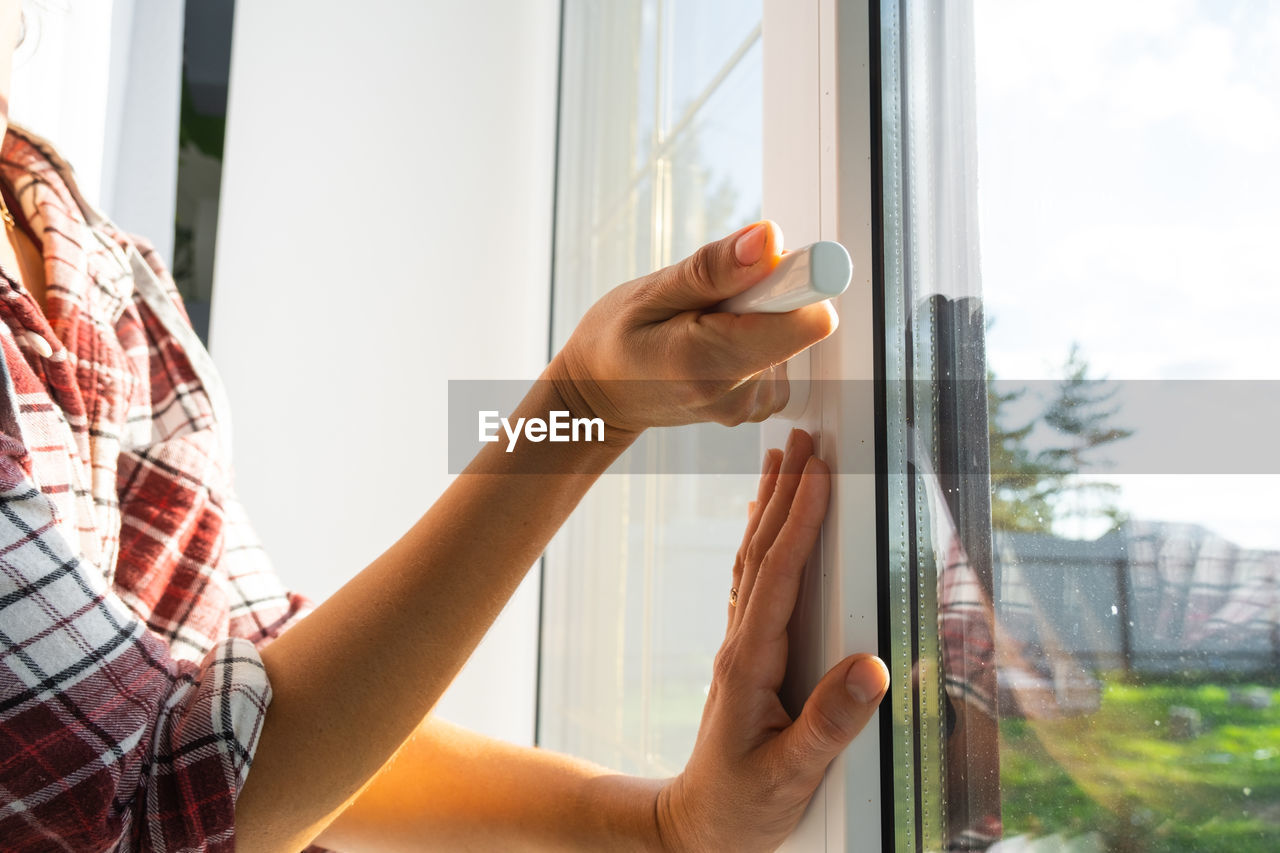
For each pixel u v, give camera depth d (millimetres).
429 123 1834
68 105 1338
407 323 1777
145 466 578
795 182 604
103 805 367
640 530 1223
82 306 541
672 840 528
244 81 1736
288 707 403
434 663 413
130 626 399
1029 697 467
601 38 1587
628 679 1242
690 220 1158
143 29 1658
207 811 378
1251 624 352
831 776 517
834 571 518
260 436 1687
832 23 562
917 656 538
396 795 574
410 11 1850
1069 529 444
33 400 438
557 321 1763
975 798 499
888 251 560
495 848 564
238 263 1702
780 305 322
